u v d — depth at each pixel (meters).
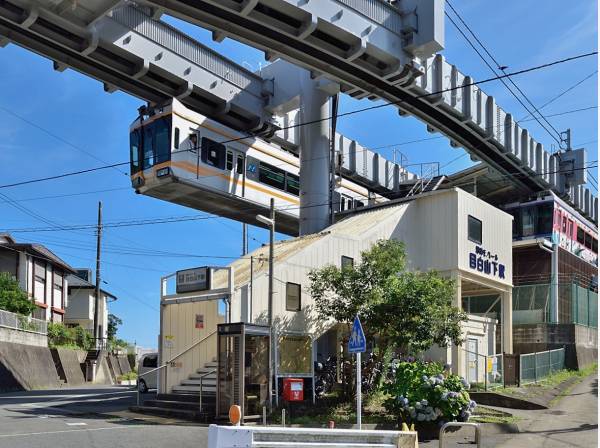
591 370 29.55
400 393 14.83
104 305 64.62
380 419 15.64
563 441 13.91
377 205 28.00
